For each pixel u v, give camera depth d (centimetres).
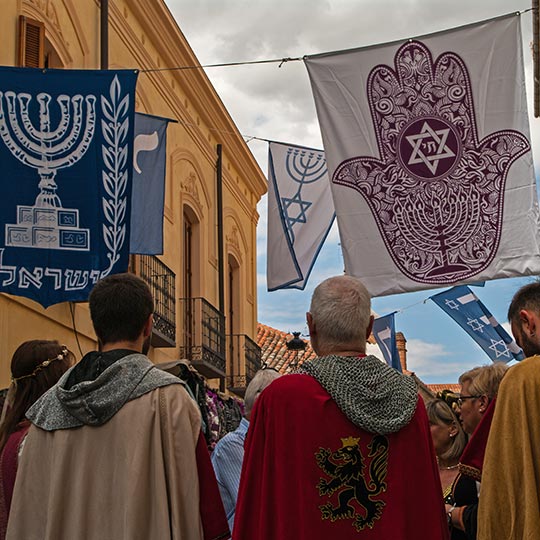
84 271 777
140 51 1521
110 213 787
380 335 1514
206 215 1866
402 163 805
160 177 1094
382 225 800
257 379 602
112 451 378
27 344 451
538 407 350
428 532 362
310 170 1159
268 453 370
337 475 362
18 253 771
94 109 796
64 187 785
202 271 1811
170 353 1602
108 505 374
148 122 1098
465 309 1343
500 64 801
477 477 413
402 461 366
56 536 375
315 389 371
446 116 804
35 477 386
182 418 382
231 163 2094
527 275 775
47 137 789
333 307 387
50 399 392
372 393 368
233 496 584
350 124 817
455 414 541
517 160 789
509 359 1330
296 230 1145
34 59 1098
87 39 1315
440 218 793
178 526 371
